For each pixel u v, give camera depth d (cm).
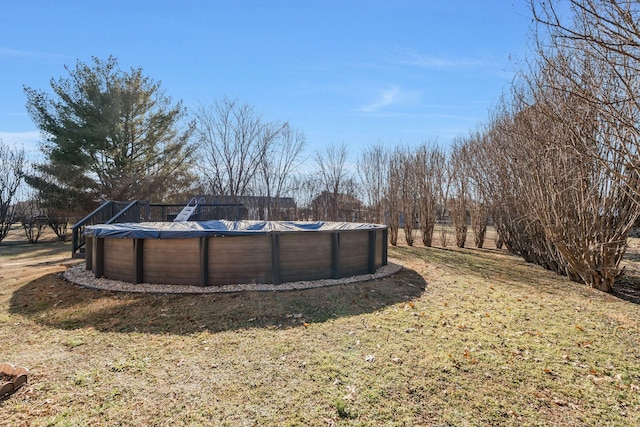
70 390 234
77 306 421
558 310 434
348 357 288
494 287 554
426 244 1185
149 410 213
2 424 197
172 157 1630
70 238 1530
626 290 559
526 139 634
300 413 213
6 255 982
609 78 426
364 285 530
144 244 521
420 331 349
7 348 303
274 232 514
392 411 216
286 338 327
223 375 256
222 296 458
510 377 261
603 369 278
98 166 1460
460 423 206
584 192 543
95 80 1439
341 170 1677
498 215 1005
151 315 389
